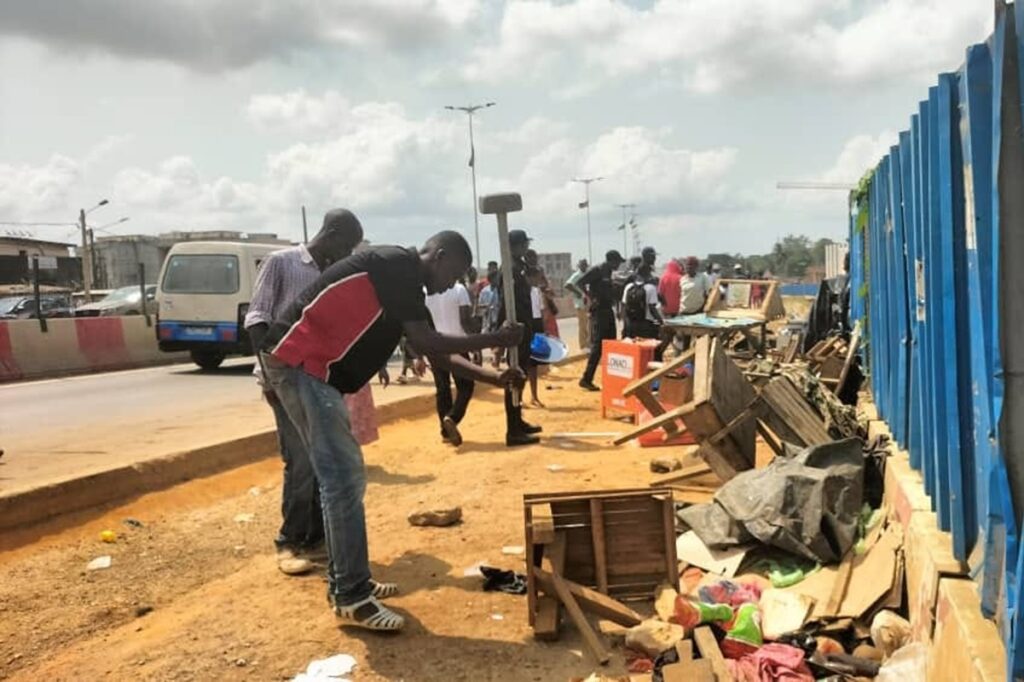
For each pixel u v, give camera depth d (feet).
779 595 13.58
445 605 14.46
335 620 13.82
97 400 41.63
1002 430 8.44
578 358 59.26
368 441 19.54
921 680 10.76
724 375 20.29
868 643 12.63
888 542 14.07
